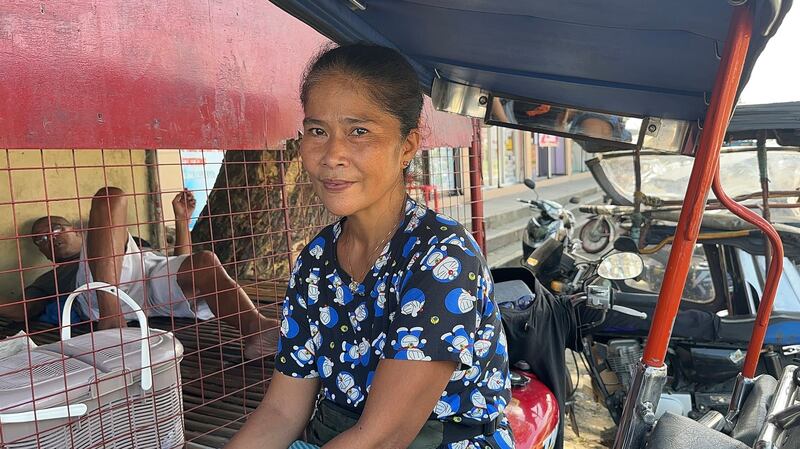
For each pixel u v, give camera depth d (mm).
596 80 1686
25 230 3787
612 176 3986
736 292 3365
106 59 1942
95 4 1899
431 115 3518
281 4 1328
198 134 2281
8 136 1679
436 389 1250
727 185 3850
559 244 3777
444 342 1229
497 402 1401
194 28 2250
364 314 1372
